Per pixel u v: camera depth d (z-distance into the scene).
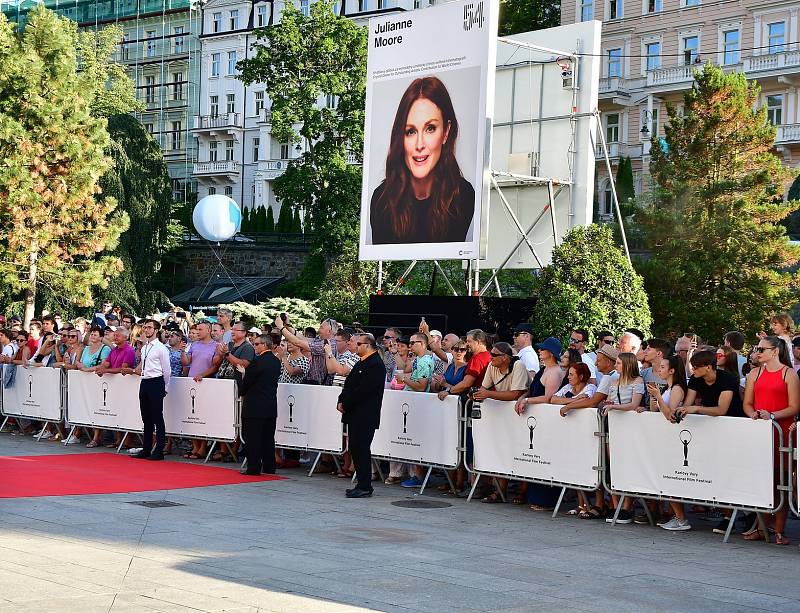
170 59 75.00
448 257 19.86
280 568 7.95
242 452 15.77
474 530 10.21
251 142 70.38
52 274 35.78
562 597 7.23
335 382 14.33
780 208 31.12
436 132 20.09
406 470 13.89
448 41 19.92
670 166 32.72
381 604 6.84
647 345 12.14
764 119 32.84
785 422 9.72
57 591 6.99
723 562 8.76
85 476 13.42
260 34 43.62
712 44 49.34
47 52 36.50
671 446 10.23
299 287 45.53
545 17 55.78
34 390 18.38
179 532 9.55
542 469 11.40
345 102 42.88
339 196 42.62
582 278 21.14
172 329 17.97
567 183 23.88
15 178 33.84
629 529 10.47
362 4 65.25
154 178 49.72
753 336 29.08
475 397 11.93
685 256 29.86
